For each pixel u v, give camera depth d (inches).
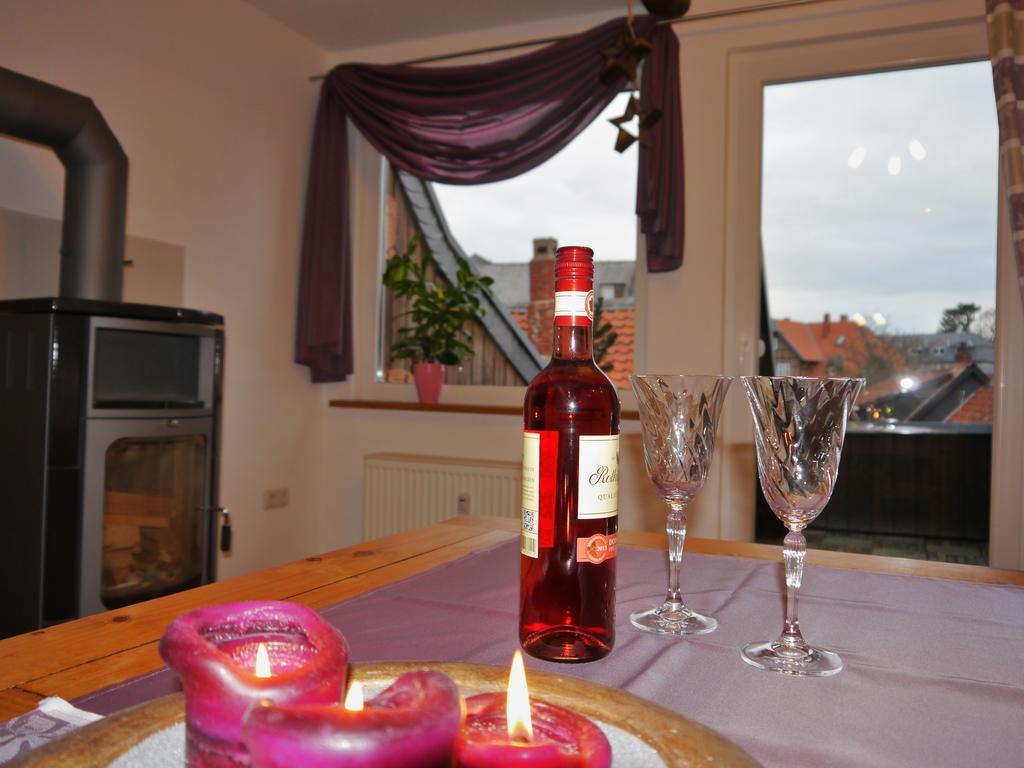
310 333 123.6
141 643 26.3
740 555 41.3
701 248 108.2
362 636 26.5
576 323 25.4
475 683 18.7
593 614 24.6
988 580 36.3
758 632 27.7
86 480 66.0
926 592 33.8
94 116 81.3
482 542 42.8
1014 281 95.7
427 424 127.3
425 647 25.4
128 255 98.0
